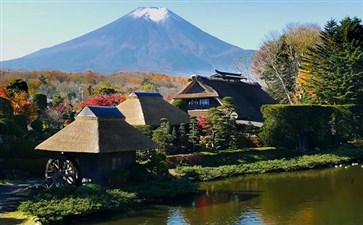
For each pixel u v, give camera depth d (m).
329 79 72.38
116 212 31.05
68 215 28.14
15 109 55.72
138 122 53.22
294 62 94.56
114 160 36.56
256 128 60.12
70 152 35.81
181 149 50.34
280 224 28.56
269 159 54.81
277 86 95.50
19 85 63.50
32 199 30.75
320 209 32.41
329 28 77.19
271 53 100.50
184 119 57.44
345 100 69.88
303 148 61.19
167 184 37.34
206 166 48.88
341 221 29.25
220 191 38.88
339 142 65.62
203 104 70.44
